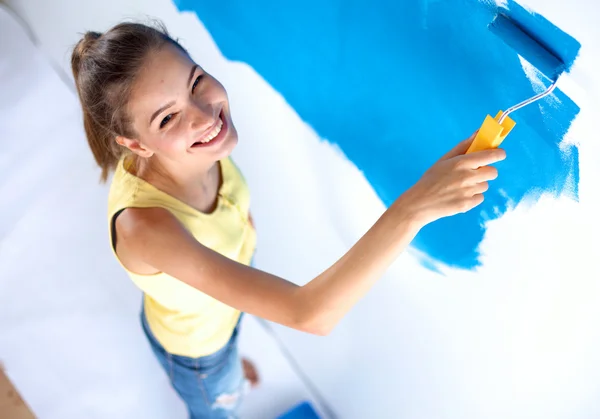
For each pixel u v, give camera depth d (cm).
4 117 201
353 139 120
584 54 76
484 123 72
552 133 85
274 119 136
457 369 123
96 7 171
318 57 116
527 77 85
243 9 126
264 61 129
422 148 108
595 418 103
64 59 198
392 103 108
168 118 92
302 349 165
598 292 91
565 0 75
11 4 205
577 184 85
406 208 73
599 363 96
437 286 117
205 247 90
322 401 167
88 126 101
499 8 84
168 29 150
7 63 206
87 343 176
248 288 84
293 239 150
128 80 88
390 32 101
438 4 91
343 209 132
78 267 185
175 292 104
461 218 104
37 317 178
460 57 93
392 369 140
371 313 136
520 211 95
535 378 109
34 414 169
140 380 172
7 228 189
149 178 98
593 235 87
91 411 169
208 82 94
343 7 106
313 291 78
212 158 98
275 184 146
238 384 139
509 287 104
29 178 195
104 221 190
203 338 119
